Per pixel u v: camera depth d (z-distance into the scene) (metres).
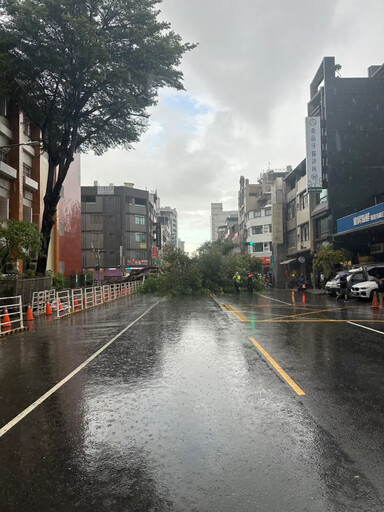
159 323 14.26
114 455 3.88
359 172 34.97
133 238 72.69
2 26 22.05
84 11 22.17
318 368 7.17
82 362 8.14
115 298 31.28
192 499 3.10
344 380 6.38
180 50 24.36
